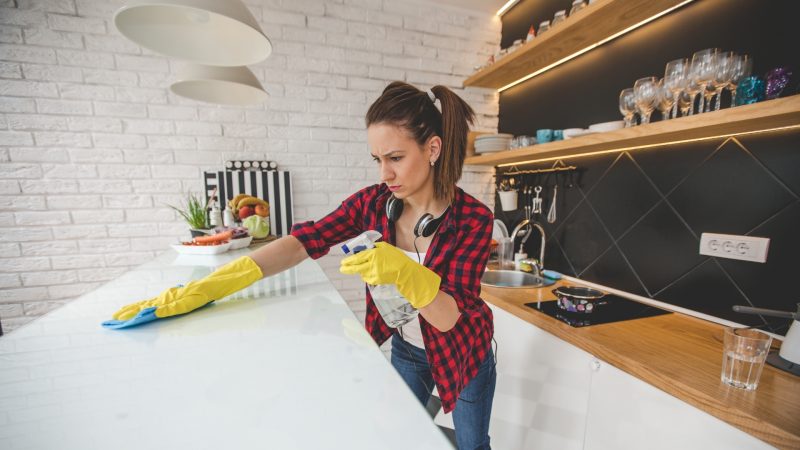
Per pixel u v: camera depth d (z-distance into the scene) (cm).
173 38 91
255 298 77
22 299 169
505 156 186
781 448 63
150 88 178
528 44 168
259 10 191
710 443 75
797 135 96
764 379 82
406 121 72
